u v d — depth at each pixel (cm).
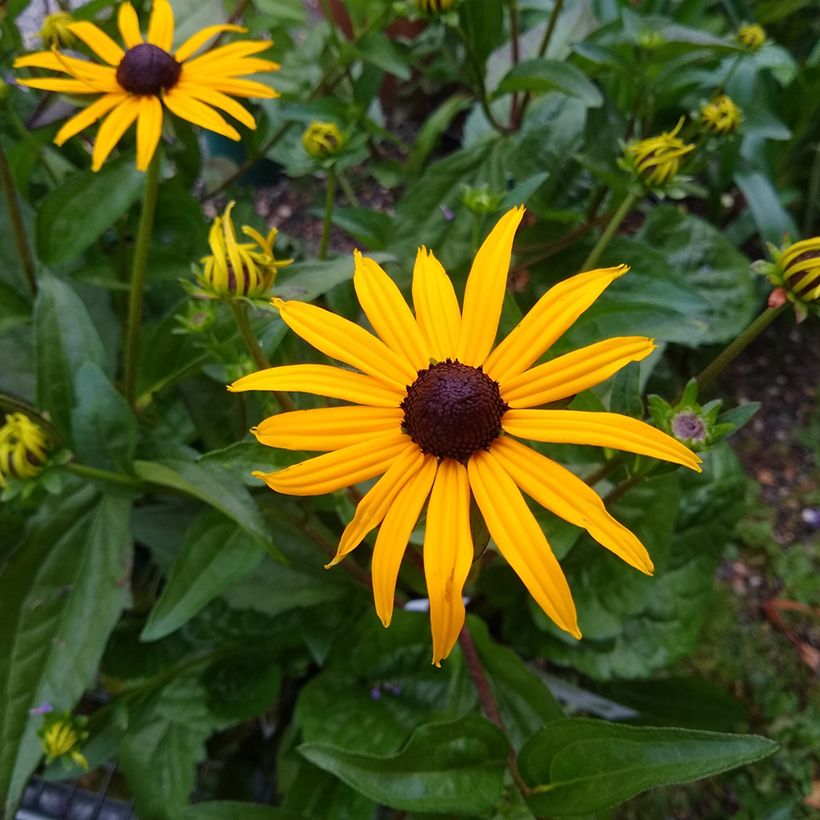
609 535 12
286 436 13
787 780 24
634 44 24
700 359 32
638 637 23
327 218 22
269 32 29
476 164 26
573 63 27
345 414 13
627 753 15
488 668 21
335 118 24
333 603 22
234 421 22
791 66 29
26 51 22
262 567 22
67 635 19
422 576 21
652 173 19
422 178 26
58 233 20
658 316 22
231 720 22
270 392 17
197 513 22
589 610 22
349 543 12
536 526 12
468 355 14
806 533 29
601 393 21
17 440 16
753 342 33
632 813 24
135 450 19
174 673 22
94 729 21
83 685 18
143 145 18
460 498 12
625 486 16
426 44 29
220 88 19
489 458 13
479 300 14
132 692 22
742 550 29
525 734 20
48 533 19
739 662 26
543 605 12
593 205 26
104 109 18
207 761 24
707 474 23
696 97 30
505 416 13
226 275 14
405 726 21
